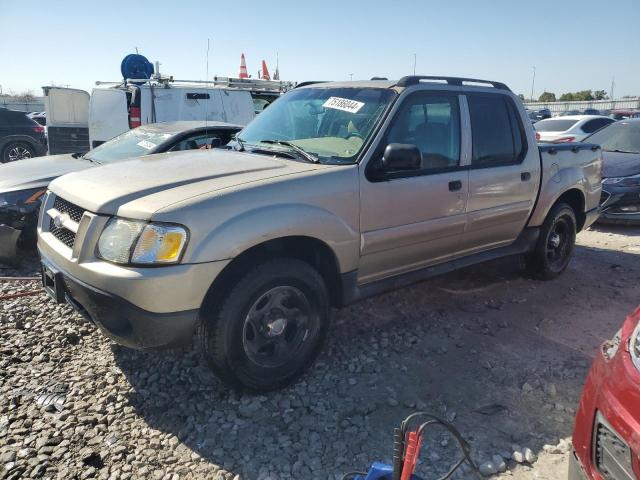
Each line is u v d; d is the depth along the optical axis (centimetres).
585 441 217
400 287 407
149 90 963
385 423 307
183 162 373
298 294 337
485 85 466
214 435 296
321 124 406
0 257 554
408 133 390
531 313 466
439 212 409
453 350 394
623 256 648
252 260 320
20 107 4275
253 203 311
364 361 376
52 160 682
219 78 1116
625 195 766
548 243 537
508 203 468
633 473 190
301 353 344
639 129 887
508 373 362
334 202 344
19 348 385
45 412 311
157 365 365
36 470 262
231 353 312
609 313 469
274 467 272
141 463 272
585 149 568
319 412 316
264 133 431
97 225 304
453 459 275
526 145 485
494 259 482
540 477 266
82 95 1180
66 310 450
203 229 292
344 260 357
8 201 565
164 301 285
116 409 317
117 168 374
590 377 228
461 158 427
